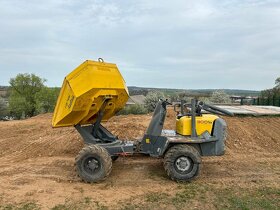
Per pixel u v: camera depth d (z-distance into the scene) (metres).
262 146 11.85
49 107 55.66
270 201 6.90
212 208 6.59
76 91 7.87
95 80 7.98
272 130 13.54
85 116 8.52
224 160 10.04
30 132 14.83
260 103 28.02
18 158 10.53
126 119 16.22
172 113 16.56
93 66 8.09
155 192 7.39
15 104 53.12
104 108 8.69
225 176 8.53
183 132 8.30
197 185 7.81
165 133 8.61
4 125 17.80
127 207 6.62
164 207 6.63
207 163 9.70
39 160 10.10
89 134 8.74
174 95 10.46
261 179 8.30
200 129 8.21
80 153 7.96
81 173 7.94
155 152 8.15
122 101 9.20
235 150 11.30
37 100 54.19
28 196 7.15
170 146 8.23
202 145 8.25
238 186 7.79
